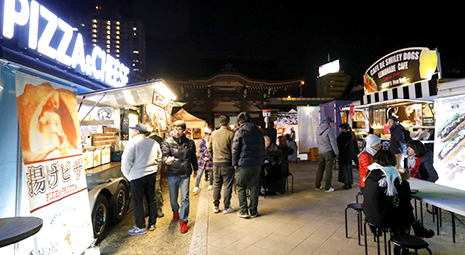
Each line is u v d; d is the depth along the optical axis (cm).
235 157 443
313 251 328
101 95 433
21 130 239
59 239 269
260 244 351
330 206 512
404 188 297
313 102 2933
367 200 301
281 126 1322
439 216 436
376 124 958
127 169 389
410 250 324
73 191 305
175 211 452
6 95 248
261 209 506
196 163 444
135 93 457
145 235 404
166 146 421
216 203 495
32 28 304
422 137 731
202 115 2233
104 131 496
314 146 1262
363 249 332
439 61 641
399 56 763
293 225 417
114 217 436
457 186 369
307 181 761
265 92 2245
